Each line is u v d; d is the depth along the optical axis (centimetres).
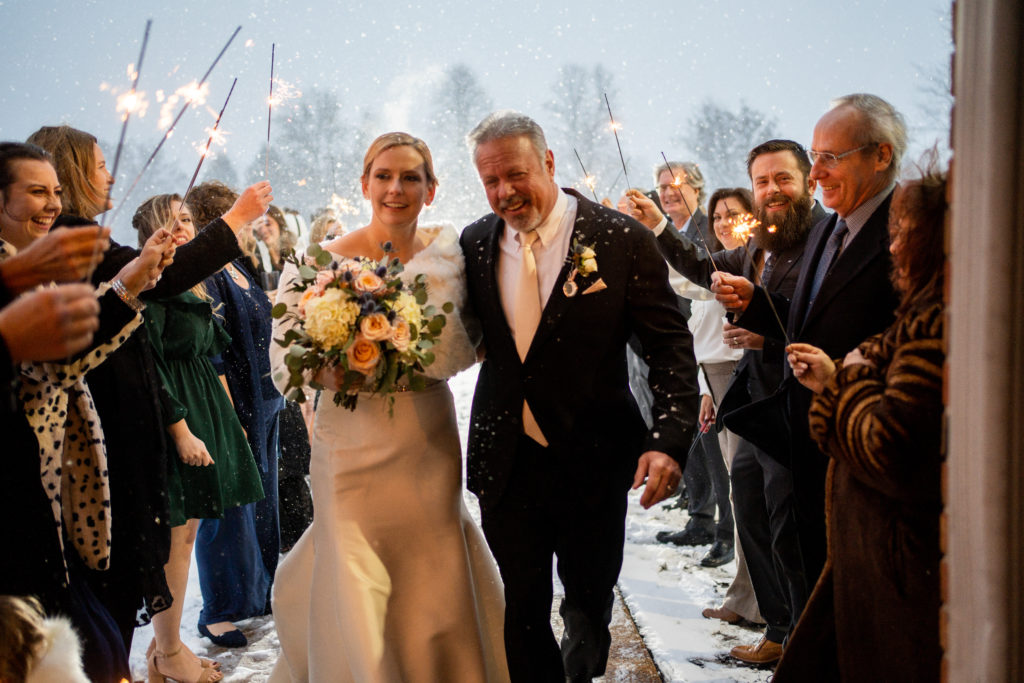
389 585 291
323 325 263
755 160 341
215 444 371
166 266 300
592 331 283
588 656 298
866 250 260
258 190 338
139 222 379
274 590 318
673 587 443
